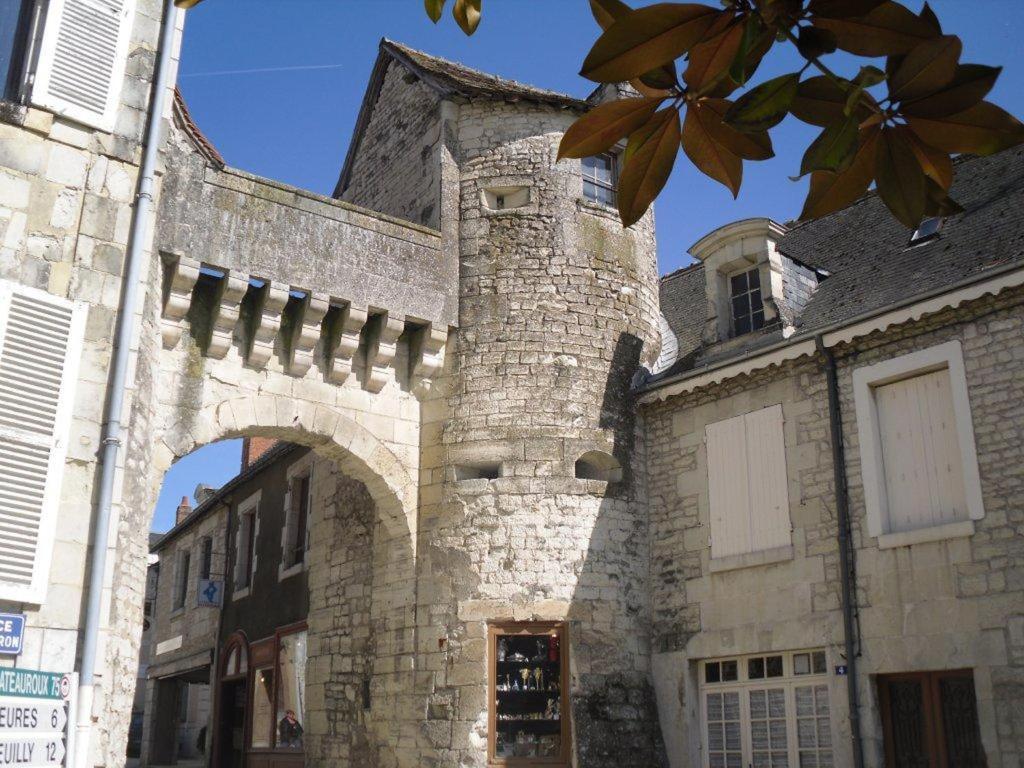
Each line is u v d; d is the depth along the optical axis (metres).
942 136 2.07
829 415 10.23
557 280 12.04
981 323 9.27
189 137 10.61
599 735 10.50
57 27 8.68
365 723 11.76
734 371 11.05
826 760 9.49
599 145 2.23
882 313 9.79
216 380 10.54
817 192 2.29
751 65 2.07
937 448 9.40
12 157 8.28
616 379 12.01
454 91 12.68
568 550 11.06
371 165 14.61
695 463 11.45
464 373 11.67
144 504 9.52
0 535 7.38
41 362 7.91
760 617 10.30
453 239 12.20
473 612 10.79
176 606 21.67
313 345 11.03
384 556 11.91
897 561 9.32
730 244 11.91
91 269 8.42
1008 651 8.36
